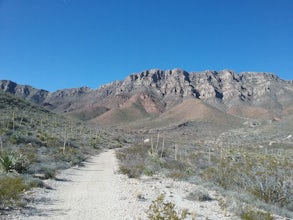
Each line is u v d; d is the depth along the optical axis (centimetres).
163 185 1877
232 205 1298
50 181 1764
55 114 9869
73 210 1116
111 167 2861
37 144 3891
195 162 3628
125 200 1343
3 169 1842
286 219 1230
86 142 5738
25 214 1016
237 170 2028
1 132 3841
